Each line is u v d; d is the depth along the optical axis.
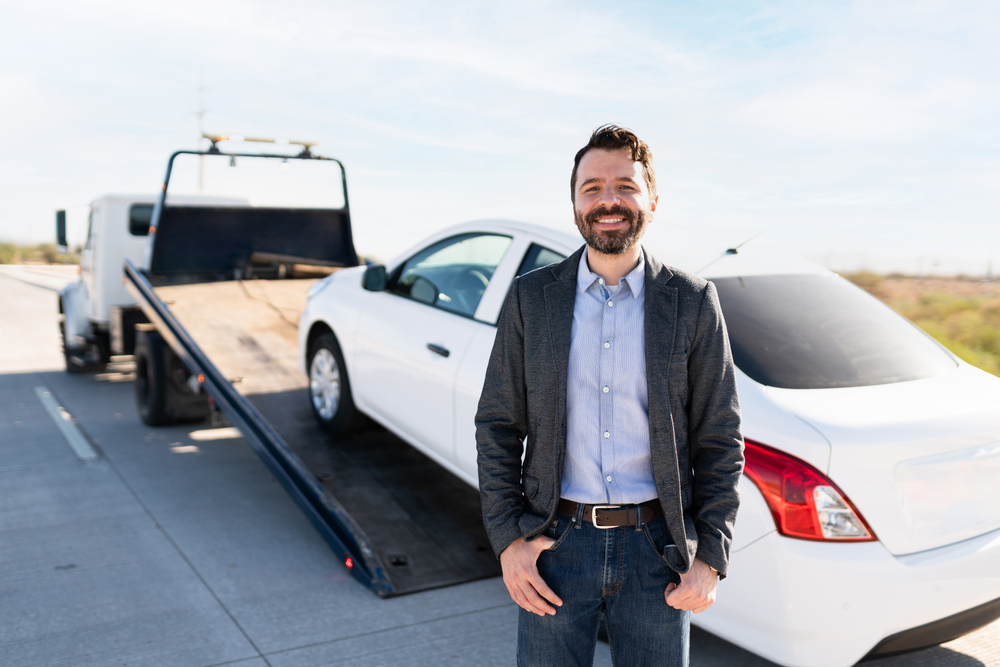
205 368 5.45
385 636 3.29
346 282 4.98
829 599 2.42
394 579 3.69
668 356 1.74
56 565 4.05
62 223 9.19
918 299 14.27
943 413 2.67
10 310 17.47
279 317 6.43
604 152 1.79
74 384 9.30
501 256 3.79
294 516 4.89
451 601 3.61
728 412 1.78
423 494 4.39
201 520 4.79
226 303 6.58
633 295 1.80
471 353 3.66
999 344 10.71
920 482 2.53
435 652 3.17
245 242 7.36
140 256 8.39
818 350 3.02
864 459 2.45
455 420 3.73
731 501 1.75
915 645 2.55
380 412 4.39
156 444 6.60
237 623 3.41
